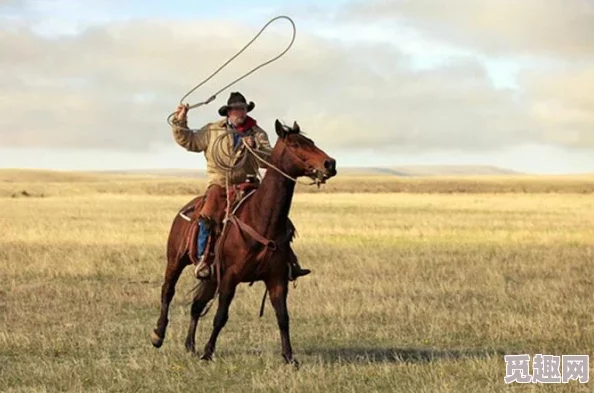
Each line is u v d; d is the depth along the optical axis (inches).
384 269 864.3
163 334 494.3
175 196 3491.6
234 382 424.2
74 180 5895.7
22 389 405.4
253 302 661.3
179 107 455.5
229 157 457.7
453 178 5629.9
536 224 1678.2
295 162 428.1
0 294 712.4
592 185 5108.3
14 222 1601.9
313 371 427.8
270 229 434.6
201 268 456.4
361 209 2385.6
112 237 1244.5
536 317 580.7
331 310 615.5
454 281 776.3
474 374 426.0
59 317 609.0
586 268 892.6
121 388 411.8
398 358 465.1
